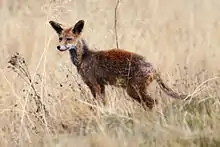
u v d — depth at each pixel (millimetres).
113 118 19672
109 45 27281
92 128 19234
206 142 16609
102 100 21703
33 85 22016
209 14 35312
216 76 22375
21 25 32875
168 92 20938
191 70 24594
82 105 20906
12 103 22719
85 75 22031
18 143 19250
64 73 24594
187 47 27938
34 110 21438
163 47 27688
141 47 27219
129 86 21141
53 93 22406
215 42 28750
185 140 16859
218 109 18953
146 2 37000
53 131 19984
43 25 31781
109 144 17453
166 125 17812
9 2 39688
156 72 21047
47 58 27406
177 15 34906
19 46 29781
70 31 22047
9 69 26344
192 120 18406
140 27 30297
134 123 18812
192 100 20156
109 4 35750
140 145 17109
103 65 21516
